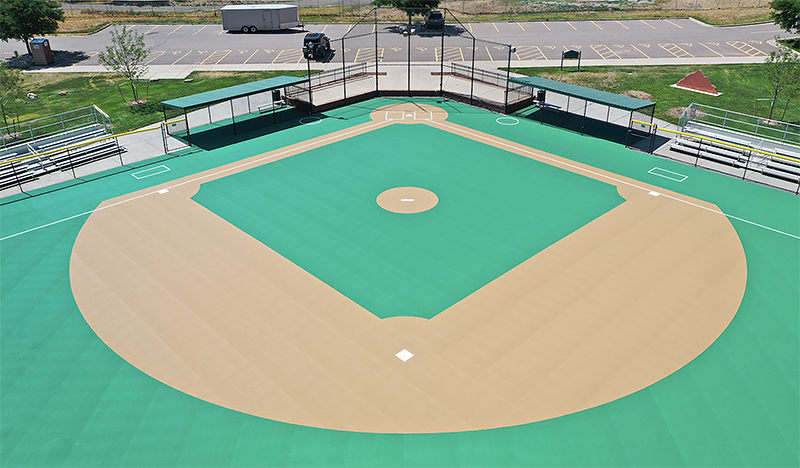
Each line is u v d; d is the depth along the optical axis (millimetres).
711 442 15773
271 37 68500
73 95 47875
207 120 40688
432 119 40156
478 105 42812
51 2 58438
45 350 19297
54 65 57500
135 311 21109
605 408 16828
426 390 17531
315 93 45281
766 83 48000
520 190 29797
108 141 36000
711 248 24500
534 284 22281
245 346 19375
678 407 16844
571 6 85688
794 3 57656
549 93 45750
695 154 33844
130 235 25969
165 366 18578
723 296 21469
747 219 26797
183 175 31828
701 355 18703
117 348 19359
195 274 23172
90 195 29719
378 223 26750
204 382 17938
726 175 31359
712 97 45281
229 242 25328
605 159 33531
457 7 85938
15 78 38594
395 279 22719
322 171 32125
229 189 30109
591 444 15750
